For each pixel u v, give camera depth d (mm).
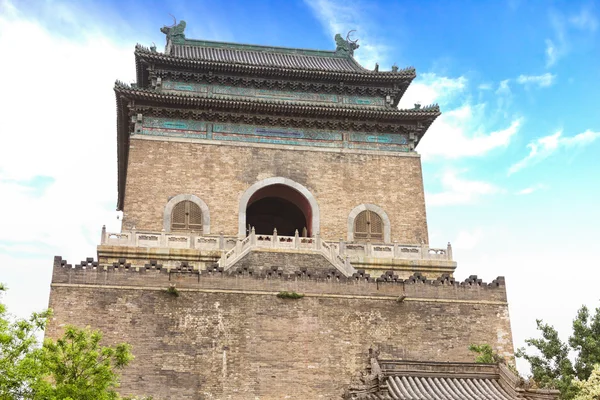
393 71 57781
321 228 52094
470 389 28188
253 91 56500
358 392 27531
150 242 46156
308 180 53250
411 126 55844
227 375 37625
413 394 26688
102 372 26734
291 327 39375
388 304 41000
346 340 39656
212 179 51719
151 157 51312
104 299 38250
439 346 40625
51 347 26297
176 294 38812
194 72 55344
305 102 56906
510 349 41406
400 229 53188
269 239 49156
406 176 54812
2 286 25641
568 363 35844
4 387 23781
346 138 55250
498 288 42781
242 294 39594
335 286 40812
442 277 42406
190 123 53094
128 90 50719
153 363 37250
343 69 61125
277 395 37688
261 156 53156
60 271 38438
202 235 49906
